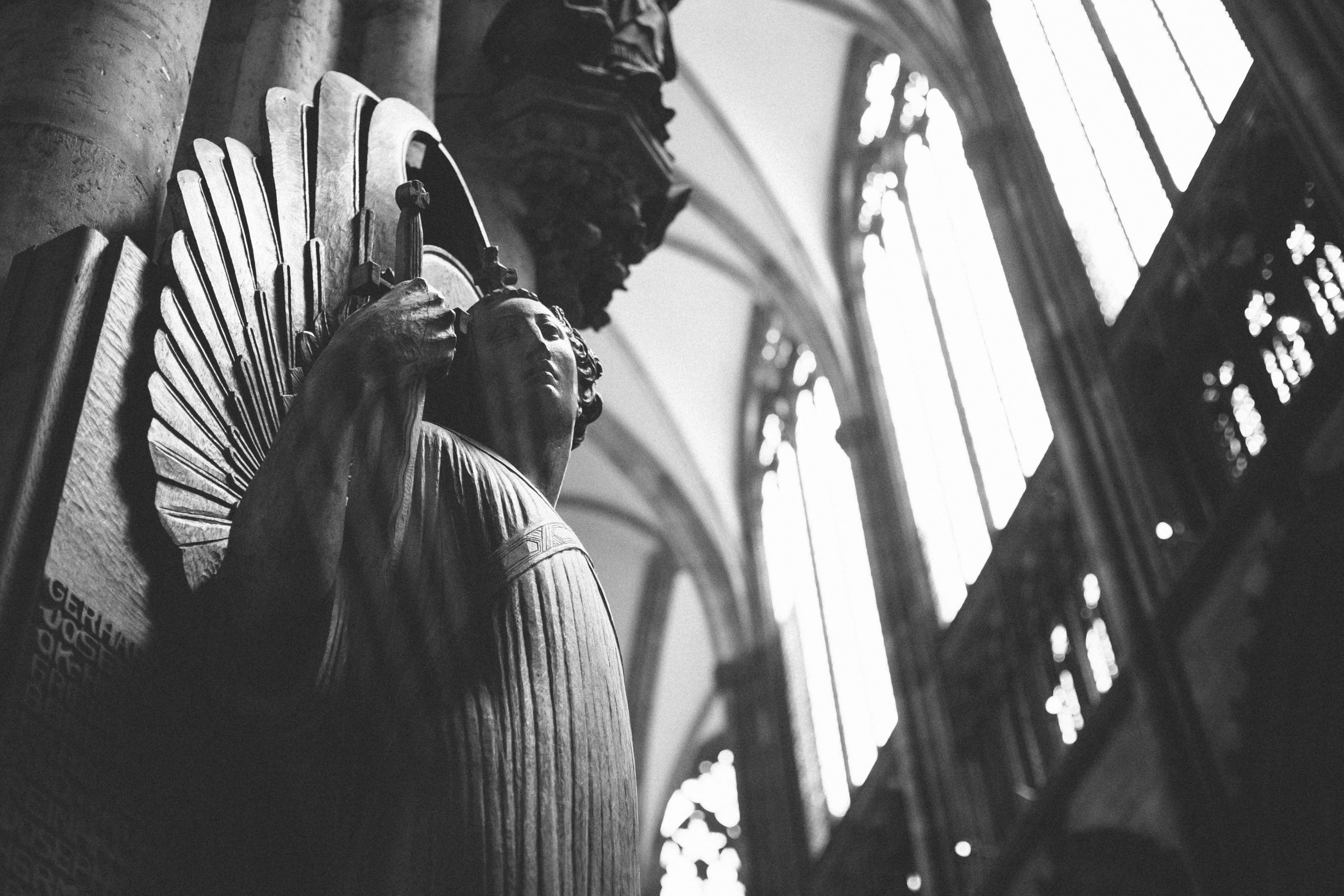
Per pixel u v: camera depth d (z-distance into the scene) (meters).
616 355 19.22
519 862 1.33
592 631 1.52
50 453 1.34
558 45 3.36
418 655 1.41
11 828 1.16
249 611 1.34
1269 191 8.66
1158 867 8.51
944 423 13.86
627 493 20.58
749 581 18.53
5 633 1.23
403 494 1.44
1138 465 9.66
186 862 1.33
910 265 15.27
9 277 1.46
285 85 2.35
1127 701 9.34
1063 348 10.72
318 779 1.40
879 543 14.19
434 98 3.09
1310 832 7.57
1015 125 12.45
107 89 1.76
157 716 1.34
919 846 12.00
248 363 1.57
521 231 3.26
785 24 16.52
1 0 1.83
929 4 13.88
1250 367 8.77
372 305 1.48
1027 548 11.42
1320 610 7.51
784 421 18.55
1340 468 7.40
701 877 20.09
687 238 18.02
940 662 12.75
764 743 16.88
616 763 1.47
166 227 1.79
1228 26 9.74
